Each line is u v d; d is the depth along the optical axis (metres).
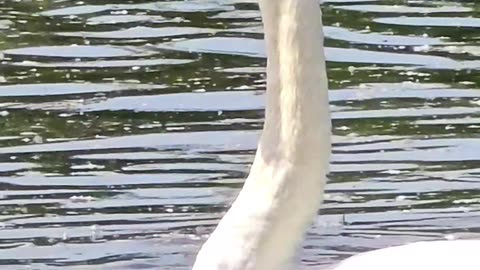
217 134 11.79
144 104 12.74
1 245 9.77
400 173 10.88
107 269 9.40
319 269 8.37
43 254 9.62
